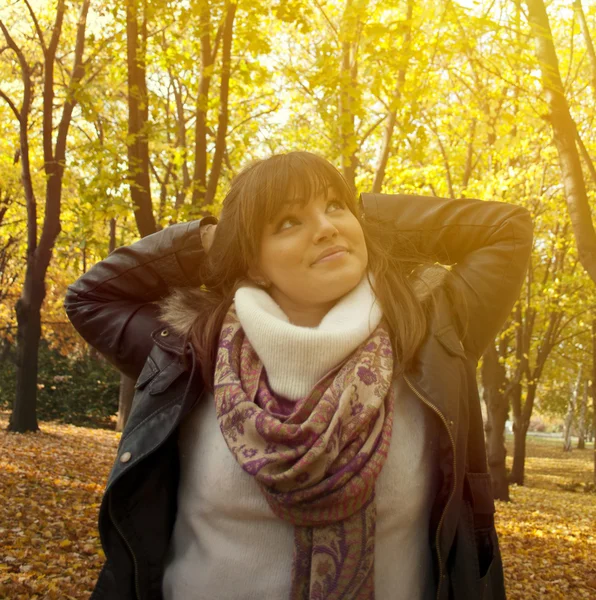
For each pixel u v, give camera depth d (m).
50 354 20.11
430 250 1.49
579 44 12.47
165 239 1.53
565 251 15.52
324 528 1.12
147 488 1.31
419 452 1.25
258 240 1.30
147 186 6.81
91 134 15.57
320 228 1.25
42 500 6.80
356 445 1.13
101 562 4.99
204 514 1.26
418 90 6.98
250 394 1.19
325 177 1.29
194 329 1.35
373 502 1.15
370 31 6.26
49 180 12.66
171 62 7.50
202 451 1.29
